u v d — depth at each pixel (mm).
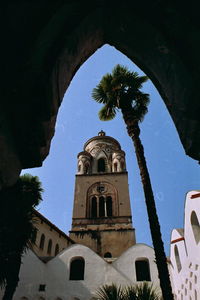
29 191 16297
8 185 3811
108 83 16844
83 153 52688
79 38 4488
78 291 20953
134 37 4816
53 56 3814
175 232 17969
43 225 36000
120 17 4609
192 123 3953
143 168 12398
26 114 3559
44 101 3664
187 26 3715
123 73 17125
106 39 5516
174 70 4230
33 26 3582
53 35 3859
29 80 3510
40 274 21984
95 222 40312
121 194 44031
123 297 12320
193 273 14102
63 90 4793
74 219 40938
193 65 3752
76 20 4078
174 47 4027
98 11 4398
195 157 4316
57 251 38031
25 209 13734
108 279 21859
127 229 38875
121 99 15852
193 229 14008
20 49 3480
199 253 13125
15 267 13055
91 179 46906
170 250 19266
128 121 14812
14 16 3469
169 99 4754
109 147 55125
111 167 50969
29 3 3498
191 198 14234
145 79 16859
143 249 24234
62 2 3725
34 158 3922
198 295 13516
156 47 4422
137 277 22984
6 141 3357
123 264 23172
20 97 3465
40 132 3832
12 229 11734
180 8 3742
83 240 38031
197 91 3613
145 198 11312
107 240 37719
